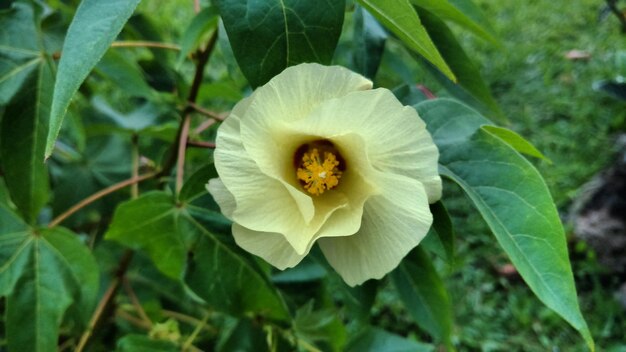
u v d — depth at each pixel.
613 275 0.41
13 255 0.17
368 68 0.16
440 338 0.18
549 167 0.46
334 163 0.13
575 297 0.12
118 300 0.27
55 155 0.27
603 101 0.50
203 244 0.16
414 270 0.17
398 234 0.12
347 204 0.13
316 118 0.11
